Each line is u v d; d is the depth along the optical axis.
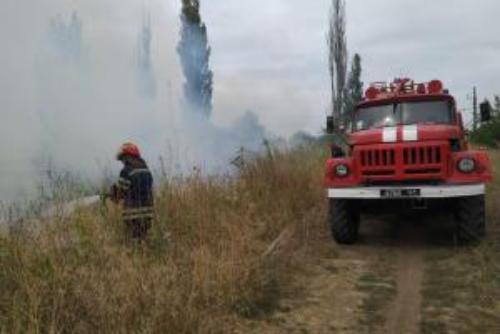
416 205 9.34
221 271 6.46
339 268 8.20
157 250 7.16
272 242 8.84
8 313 5.09
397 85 10.75
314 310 6.61
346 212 9.41
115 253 6.48
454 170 8.78
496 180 15.79
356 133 9.58
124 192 7.73
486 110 10.88
